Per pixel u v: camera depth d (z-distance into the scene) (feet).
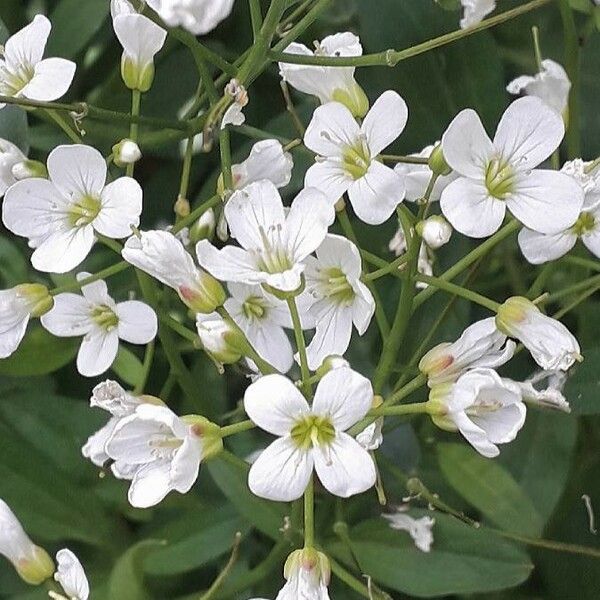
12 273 0.58
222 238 0.48
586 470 0.60
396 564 0.51
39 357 0.57
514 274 0.61
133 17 0.46
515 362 0.59
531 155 0.43
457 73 0.59
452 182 0.42
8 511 0.47
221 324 0.42
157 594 0.57
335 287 0.44
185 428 0.41
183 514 0.58
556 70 0.53
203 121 0.48
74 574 0.44
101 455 0.46
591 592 0.58
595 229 0.46
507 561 0.50
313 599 0.40
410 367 0.48
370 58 0.45
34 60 0.48
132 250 0.42
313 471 0.43
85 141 0.60
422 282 0.47
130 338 0.47
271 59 0.46
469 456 0.53
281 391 0.39
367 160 0.44
